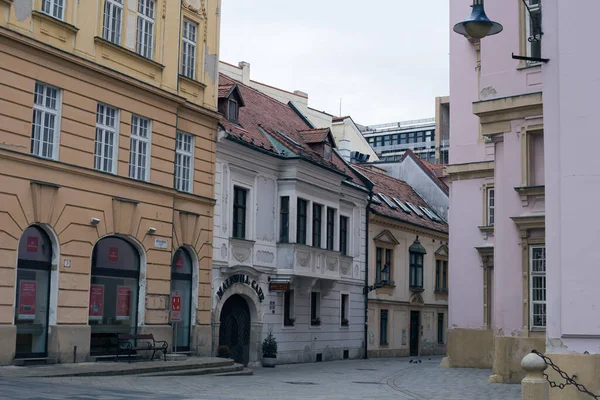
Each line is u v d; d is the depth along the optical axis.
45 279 21.83
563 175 17.33
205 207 28.44
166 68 26.52
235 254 30.06
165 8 26.64
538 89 22.48
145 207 25.22
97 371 19.98
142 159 25.47
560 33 17.70
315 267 34.06
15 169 20.64
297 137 36.88
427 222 47.62
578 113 17.30
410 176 52.84
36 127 21.59
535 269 22.30
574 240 17.03
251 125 33.72
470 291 32.22
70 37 22.59
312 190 34.41
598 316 16.62
